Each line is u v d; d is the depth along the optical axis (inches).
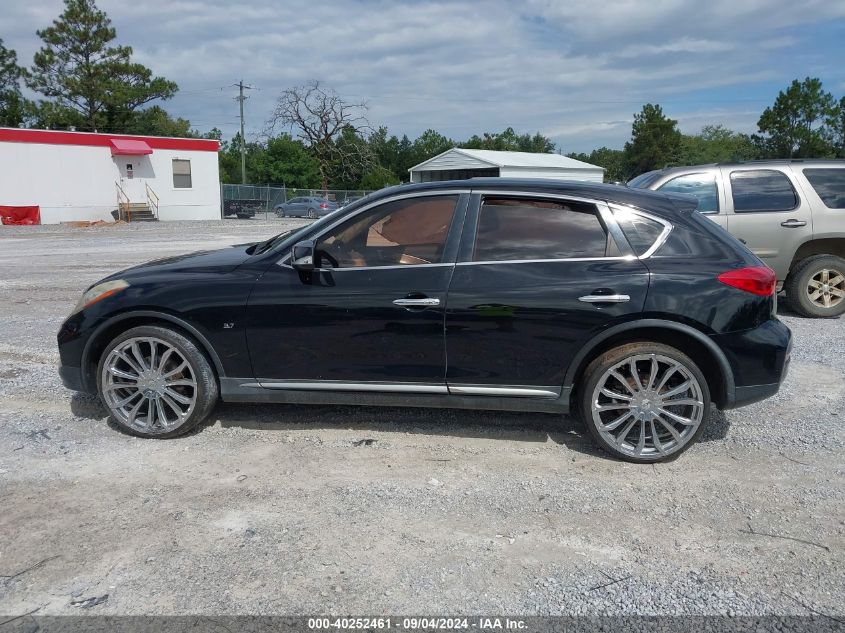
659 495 143.1
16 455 159.8
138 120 2187.5
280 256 167.0
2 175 1112.8
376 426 179.8
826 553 121.3
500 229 160.9
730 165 309.1
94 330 169.0
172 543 123.3
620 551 122.0
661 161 2613.2
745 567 117.1
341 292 160.1
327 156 2177.7
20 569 114.8
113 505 136.9
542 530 129.0
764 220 299.3
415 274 159.0
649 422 157.2
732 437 174.2
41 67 1913.1
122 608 104.9
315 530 128.4
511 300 153.9
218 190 1352.1
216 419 183.9
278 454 162.4
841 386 213.8
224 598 107.6
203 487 145.2
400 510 136.3
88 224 1121.4
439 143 3572.8
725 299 151.5
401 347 159.6
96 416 185.9
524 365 157.0
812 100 2281.0
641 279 152.2
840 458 161.2
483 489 145.5
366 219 165.8
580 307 152.2
